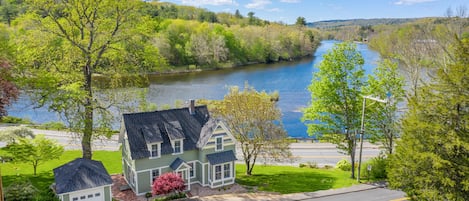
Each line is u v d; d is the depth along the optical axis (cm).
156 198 2970
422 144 2364
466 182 2164
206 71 11125
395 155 2591
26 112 6084
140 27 3406
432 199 2345
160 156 3148
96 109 3381
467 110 2295
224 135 3334
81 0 3077
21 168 3559
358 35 14762
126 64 3459
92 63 3350
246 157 3903
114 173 3606
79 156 4075
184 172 3198
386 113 3575
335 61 3522
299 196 3095
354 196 3122
